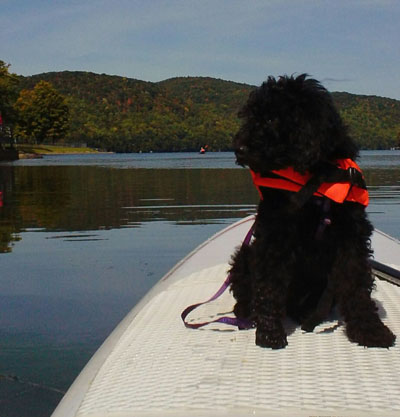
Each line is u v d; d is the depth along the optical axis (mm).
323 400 907
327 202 1079
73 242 3033
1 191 6219
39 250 2824
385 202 4695
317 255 1106
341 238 1090
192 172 10320
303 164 1059
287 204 1074
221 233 2328
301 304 1174
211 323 1211
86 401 939
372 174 8617
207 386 948
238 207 4520
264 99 1063
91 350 1601
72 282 2221
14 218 3965
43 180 8148
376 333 1072
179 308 1352
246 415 875
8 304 1957
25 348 1615
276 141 1051
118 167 12977
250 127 1065
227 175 9250
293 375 976
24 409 1312
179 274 1711
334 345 1081
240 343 1102
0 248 2881
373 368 995
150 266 2479
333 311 1226
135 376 1001
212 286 1532
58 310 1895
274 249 1074
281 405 896
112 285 2180
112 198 5293
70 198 5320
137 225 3617
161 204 4766
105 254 2725
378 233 2203
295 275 1127
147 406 904
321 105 1068
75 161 18469
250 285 1196
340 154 1105
